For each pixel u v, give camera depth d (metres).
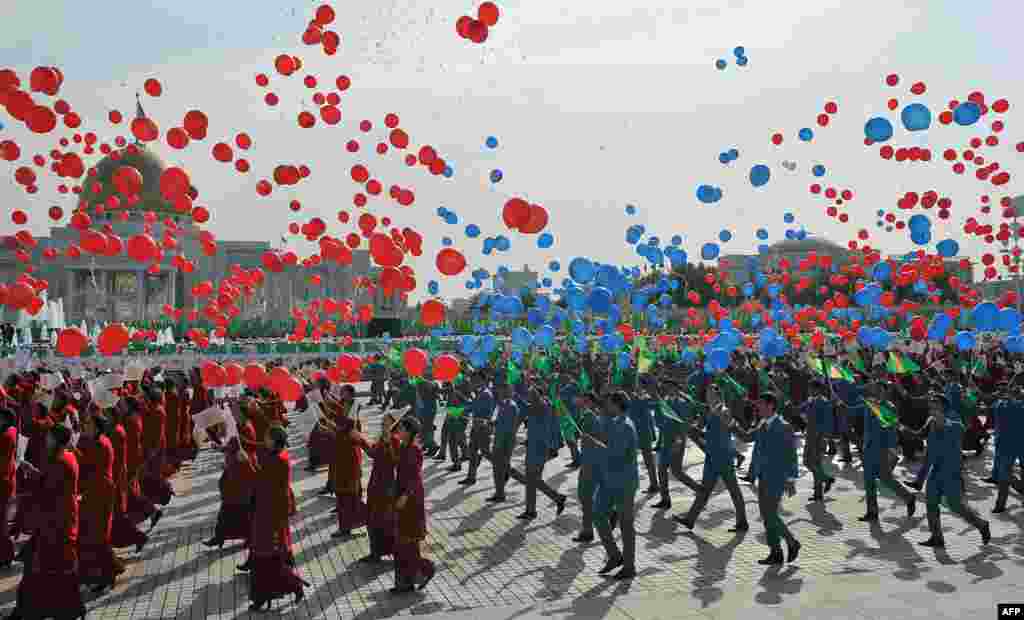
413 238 13.02
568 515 11.39
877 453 10.75
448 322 31.03
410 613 7.36
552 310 22.11
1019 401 11.23
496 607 7.44
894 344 24.88
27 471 9.03
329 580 8.42
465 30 10.48
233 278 23.27
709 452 10.33
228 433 9.73
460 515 11.39
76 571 7.17
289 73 12.70
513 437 12.24
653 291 22.16
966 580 8.05
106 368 28.94
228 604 7.71
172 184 12.06
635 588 7.98
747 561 8.90
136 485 10.15
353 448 10.27
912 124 11.97
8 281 75.50
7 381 14.72
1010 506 11.58
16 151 13.39
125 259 74.81
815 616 7.01
